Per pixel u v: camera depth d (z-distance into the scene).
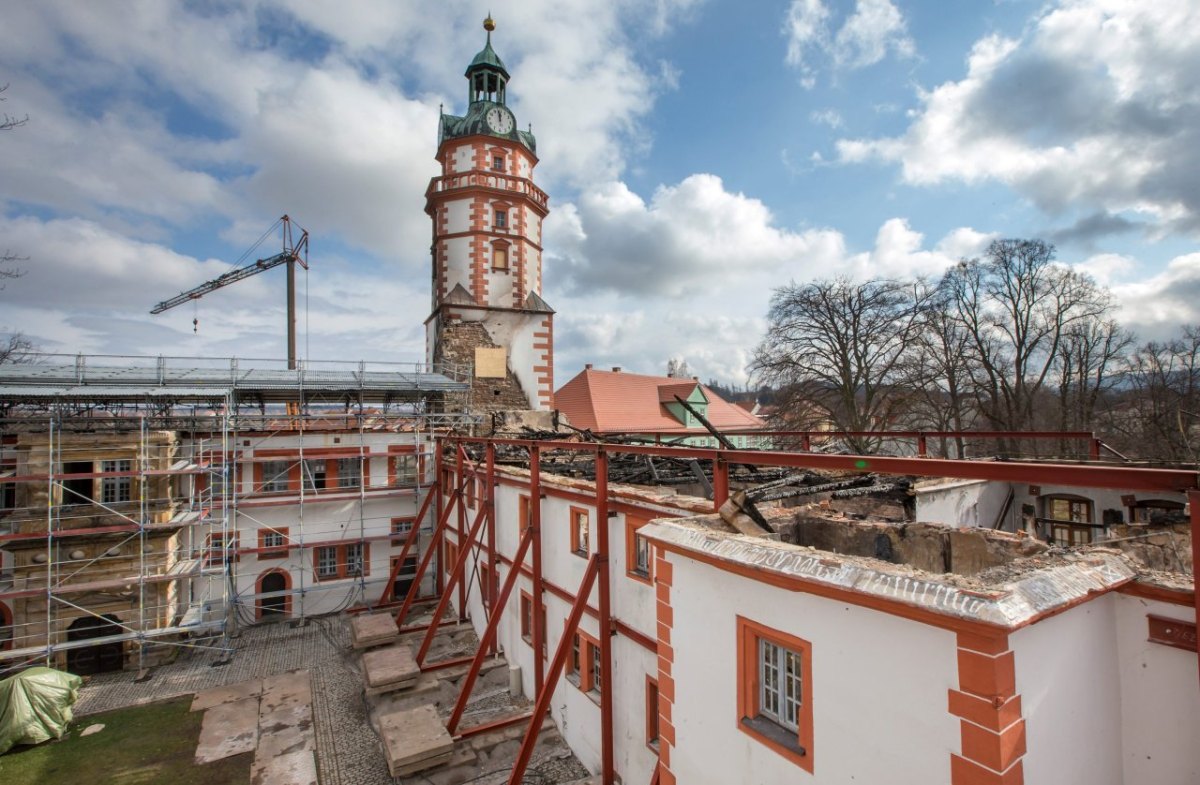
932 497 13.07
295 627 22.95
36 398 19.69
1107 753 4.56
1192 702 4.25
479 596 20.41
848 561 4.93
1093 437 12.02
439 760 13.05
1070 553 5.17
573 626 11.59
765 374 33.91
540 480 15.15
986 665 3.82
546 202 35.91
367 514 25.67
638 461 17.34
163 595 20.09
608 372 46.72
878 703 4.57
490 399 32.62
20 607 18.70
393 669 16.98
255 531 23.92
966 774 3.94
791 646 5.38
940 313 31.64
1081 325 32.72
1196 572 3.63
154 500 20.09
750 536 6.68
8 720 14.64
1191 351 33.22
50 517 18.19
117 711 16.58
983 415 33.44
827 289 31.56
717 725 6.25
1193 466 11.15
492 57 34.34
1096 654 4.57
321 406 28.80
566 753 13.59
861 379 31.19
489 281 33.19
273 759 14.16
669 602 7.04
